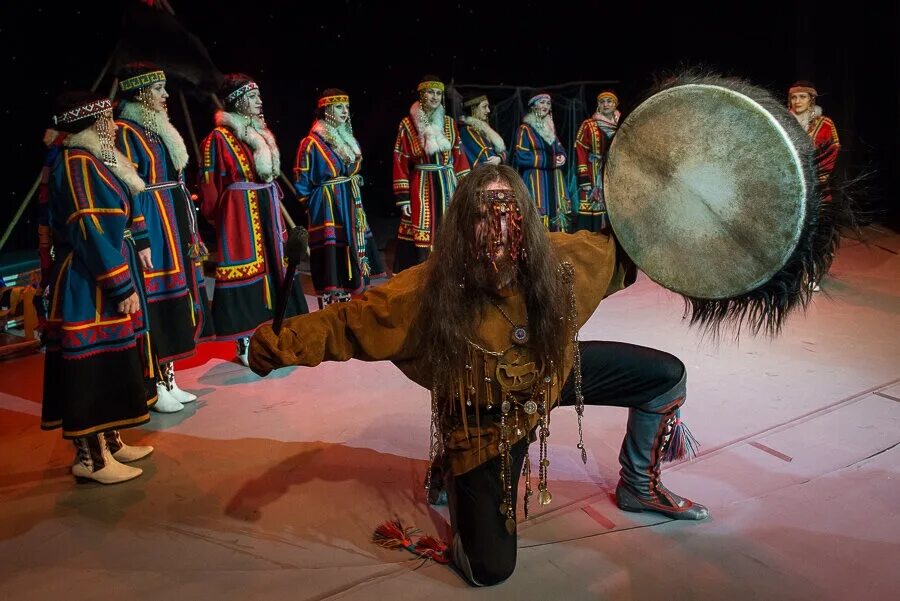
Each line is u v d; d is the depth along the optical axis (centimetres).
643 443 247
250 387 399
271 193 429
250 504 275
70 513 274
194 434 338
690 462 291
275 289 434
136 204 311
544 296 202
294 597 220
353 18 893
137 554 246
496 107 898
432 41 938
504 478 215
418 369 213
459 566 224
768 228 193
